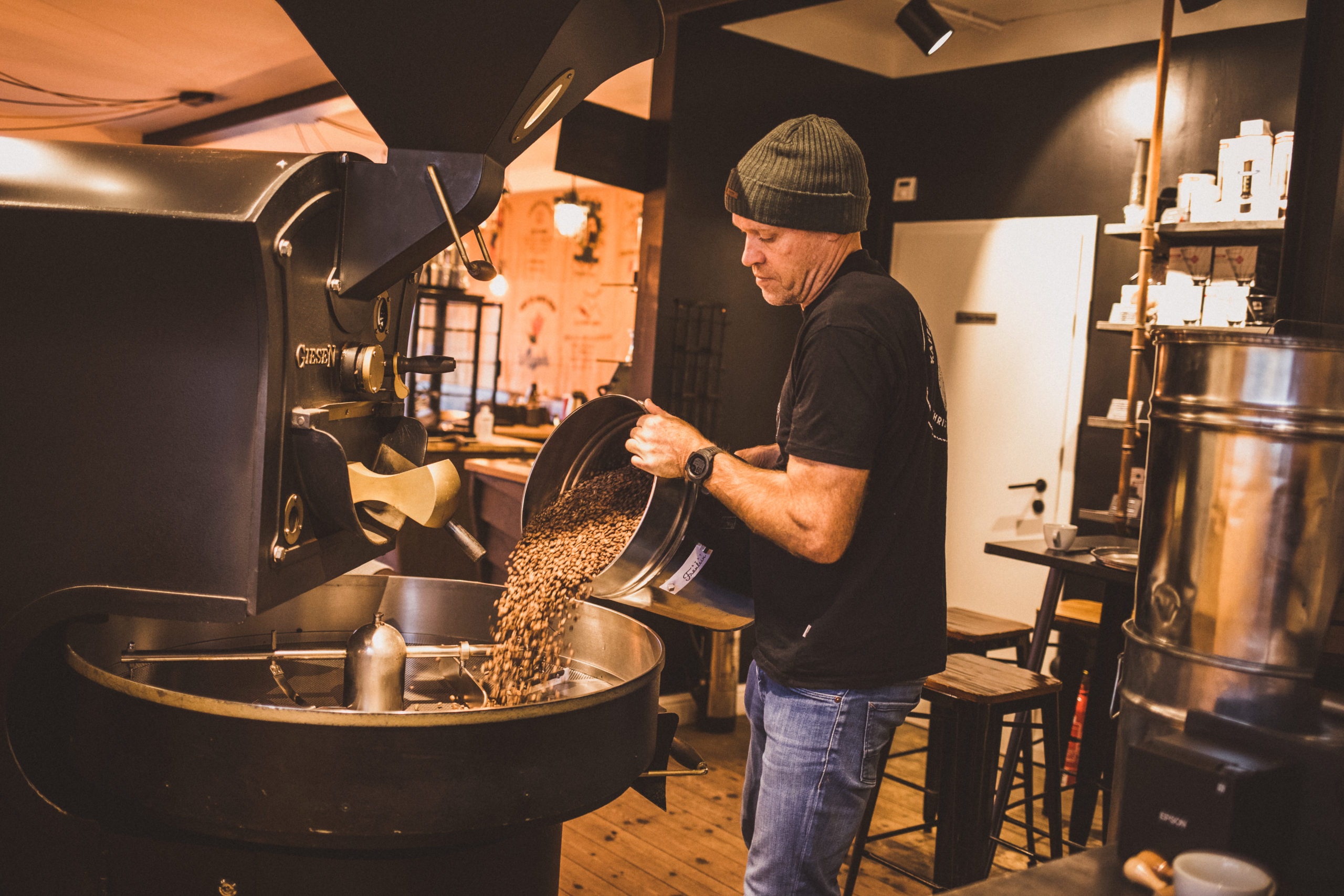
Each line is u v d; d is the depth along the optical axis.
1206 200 3.74
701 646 4.32
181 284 1.22
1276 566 1.30
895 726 1.59
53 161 1.28
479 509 4.73
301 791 1.22
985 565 4.80
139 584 1.30
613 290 9.38
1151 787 1.11
